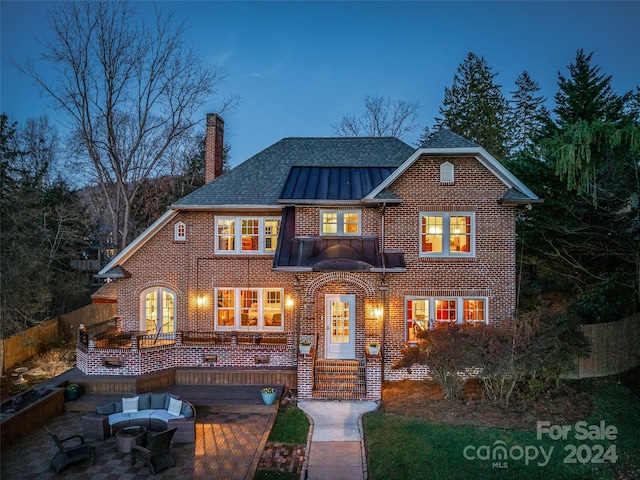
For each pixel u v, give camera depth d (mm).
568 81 25828
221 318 21422
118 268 21297
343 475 11773
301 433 14359
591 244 21359
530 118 52000
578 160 13938
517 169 23828
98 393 17781
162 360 19016
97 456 12641
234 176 22656
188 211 21406
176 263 21547
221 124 25312
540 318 15844
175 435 13594
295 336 19766
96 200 46188
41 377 21125
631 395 16484
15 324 23500
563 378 18250
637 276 19578
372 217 19688
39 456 12742
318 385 17641
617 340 18875
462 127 46594
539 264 25266
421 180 19188
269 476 11805
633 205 18219
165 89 33156
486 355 14867
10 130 36406
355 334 19344
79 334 19844
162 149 34188
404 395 17109
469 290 18969
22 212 26375
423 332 16562
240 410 16250
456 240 19297
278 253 18641
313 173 21641
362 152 23859
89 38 30469
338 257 17953
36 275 28609
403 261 18609
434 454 12422
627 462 12148
